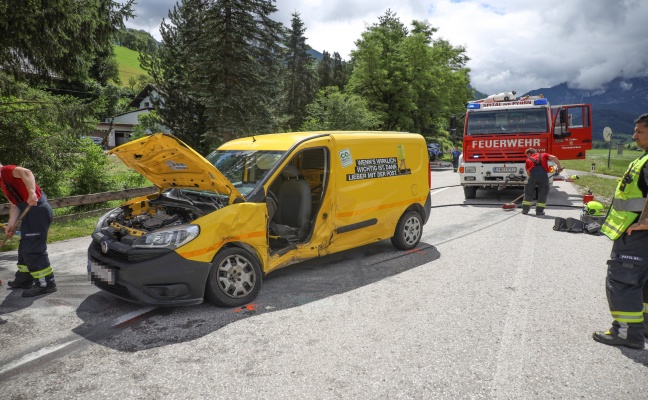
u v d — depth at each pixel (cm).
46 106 1055
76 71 1104
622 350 357
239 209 460
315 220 548
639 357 346
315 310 445
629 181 345
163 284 414
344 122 2589
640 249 343
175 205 498
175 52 1967
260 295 489
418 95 3697
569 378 316
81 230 872
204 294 446
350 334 389
